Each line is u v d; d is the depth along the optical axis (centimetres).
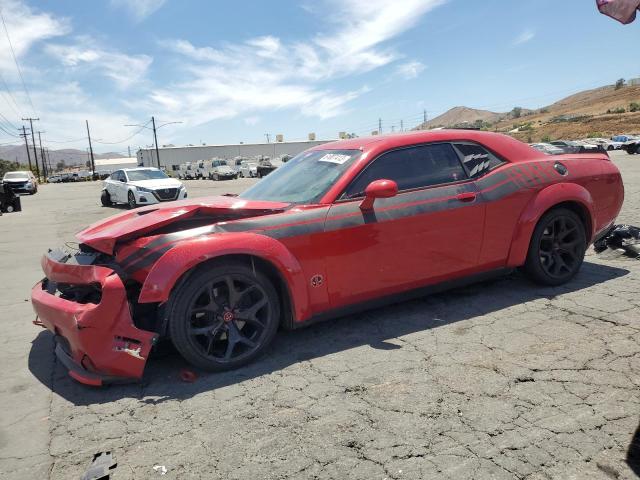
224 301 313
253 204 345
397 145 370
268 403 270
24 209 1864
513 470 203
